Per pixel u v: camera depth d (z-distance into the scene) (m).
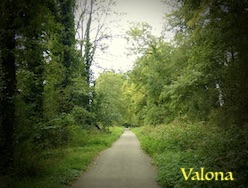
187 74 20.16
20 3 9.76
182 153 12.50
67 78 22.95
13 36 10.52
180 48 22.39
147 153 17.52
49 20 11.70
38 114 15.56
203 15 11.97
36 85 15.76
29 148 11.38
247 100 12.52
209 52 15.80
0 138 10.20
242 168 7.71
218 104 19.45
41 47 12.66
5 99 10.30
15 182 8.78
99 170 12.11
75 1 24.41
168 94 24.78
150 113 31.64
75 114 22.33
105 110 31.77
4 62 10.31
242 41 11.36
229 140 10.69
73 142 19.70
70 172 10.88
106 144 22.52
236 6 10.87
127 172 11.59
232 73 12.73
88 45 27.67
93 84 28.66
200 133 15.34
